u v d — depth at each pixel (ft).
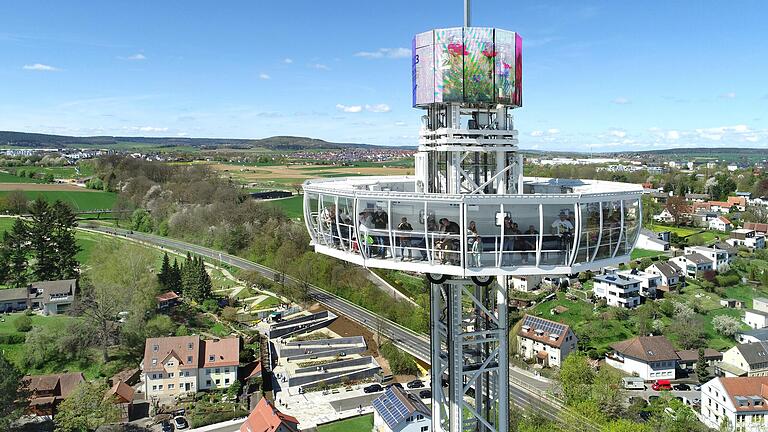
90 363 334.65
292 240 548.72
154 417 288.92
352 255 113.91
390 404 274.36
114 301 361.71
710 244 555.28
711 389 286.25
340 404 304.91
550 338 361.71
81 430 263.08
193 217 652.07
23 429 263.49
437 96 111.65
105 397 279.69
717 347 371.76
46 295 392.27
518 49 115.65
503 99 113.39
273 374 337.11
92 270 436.76
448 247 103.45
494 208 102.89
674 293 453.17
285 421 250.98
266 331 394.32
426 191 121.90
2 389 246.06
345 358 356.38
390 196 103.76
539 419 261.44
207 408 296.71
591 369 305.94
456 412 128.26
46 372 324.60
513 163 118.32
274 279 484.33
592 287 469.57
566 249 104.22
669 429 257.55
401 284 477.36
